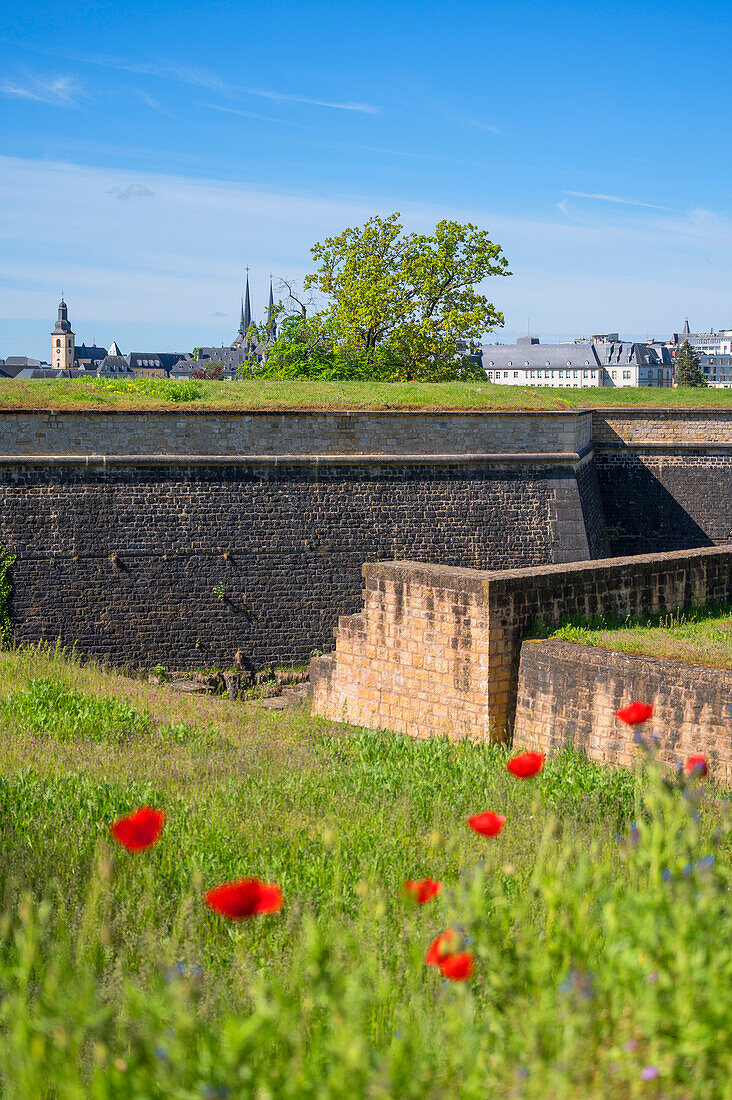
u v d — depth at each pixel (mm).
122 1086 3254
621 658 13883
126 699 17516
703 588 18094
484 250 51000
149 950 5309
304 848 7934
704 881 4059
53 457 24797
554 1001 3686
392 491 27719
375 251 51219
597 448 35562
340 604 27031
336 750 13930
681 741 13078
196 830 8250
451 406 29125
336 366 49906
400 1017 4285
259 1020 3381
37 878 6938
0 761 11633
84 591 24859
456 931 3979
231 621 26016
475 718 15742
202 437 26266
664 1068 3340
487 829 5086
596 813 9711
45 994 3695
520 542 28734
